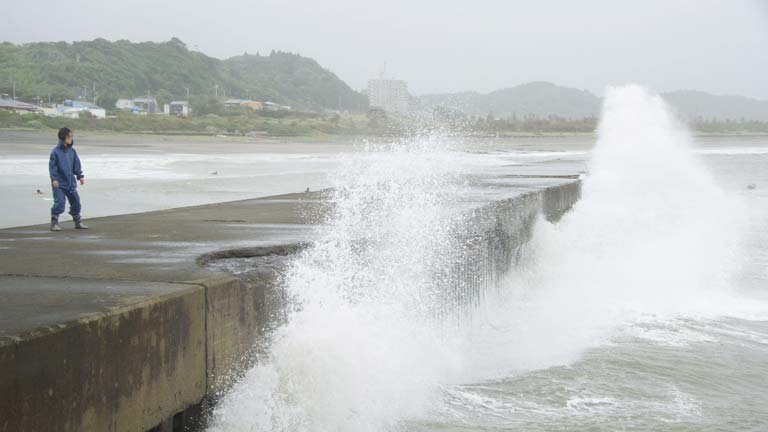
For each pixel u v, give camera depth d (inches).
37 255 271.4
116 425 165.9
